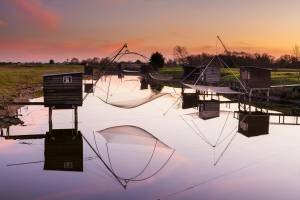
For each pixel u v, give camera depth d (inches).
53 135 956.0
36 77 2805.1
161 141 892.0
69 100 1004.6
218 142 892.6
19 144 848.3
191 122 1216.8
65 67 5359.3
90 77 3321.9
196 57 4276.6
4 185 569.3
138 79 3272.6
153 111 1501.0
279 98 1628.9
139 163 692.1
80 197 516.7
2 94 1569.9
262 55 4490.7
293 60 4471.0
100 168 652.7
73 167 665.0
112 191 541.0
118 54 1043.3
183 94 1921.8
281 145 860.0
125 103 1370.6
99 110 1514.5
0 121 1098.7
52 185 566.9
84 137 938.1
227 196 525.3
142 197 518.3
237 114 1359.5
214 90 1465.3
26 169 647.8
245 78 1424.7
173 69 4151.1
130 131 1032.8
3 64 6038.4
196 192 540.1
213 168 665.0
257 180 600.1
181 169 657.6
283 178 608.4
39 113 1350.9
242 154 772.6
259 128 1075.3
